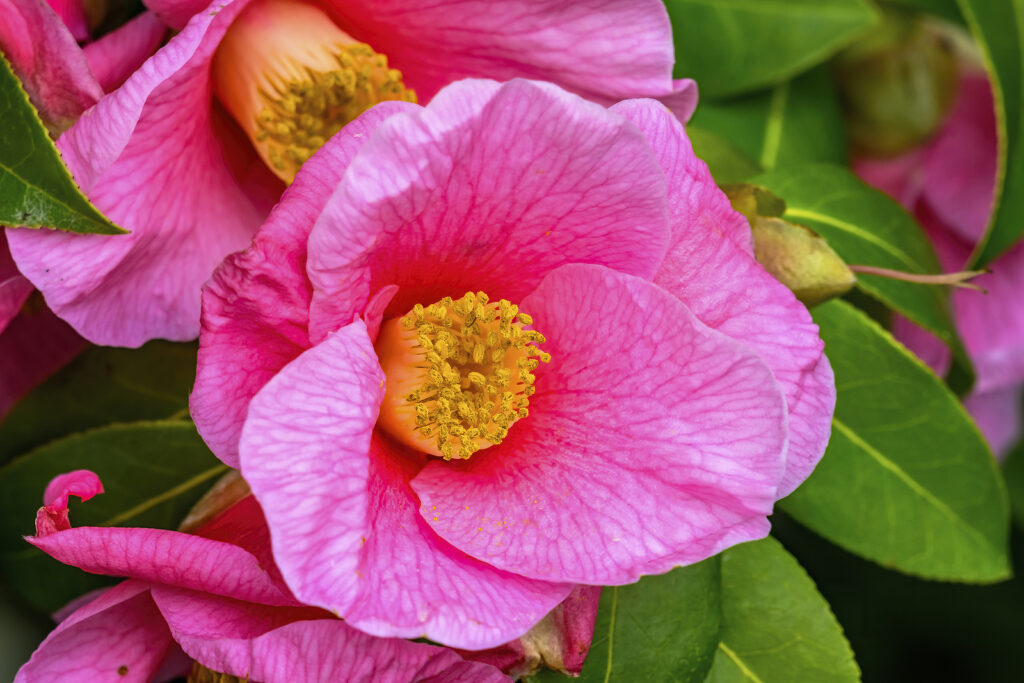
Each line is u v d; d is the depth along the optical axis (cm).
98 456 40
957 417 41
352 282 34
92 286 36
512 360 36
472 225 35
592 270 35
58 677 35
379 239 34
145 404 40
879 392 41
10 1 34
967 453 41
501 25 37
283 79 37
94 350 40
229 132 38
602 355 36
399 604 33
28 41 35
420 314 36
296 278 34
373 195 33
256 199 38
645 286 35
